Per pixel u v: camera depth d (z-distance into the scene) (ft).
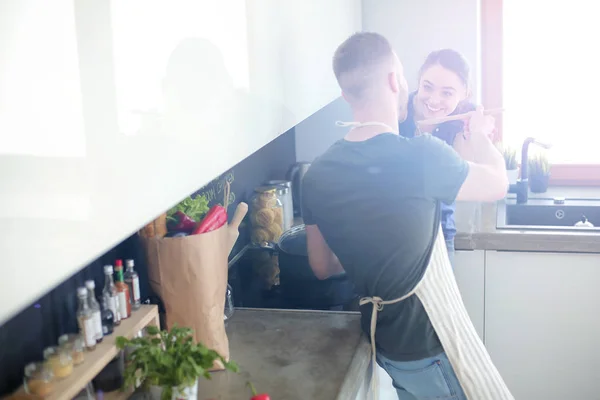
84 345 3.44
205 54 3.11
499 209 7.90
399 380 5.27
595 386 7.20
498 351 7.37
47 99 1.88
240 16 3.65
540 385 7.35
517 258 7.09
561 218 8.00
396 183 5.11
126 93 2.34
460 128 6.55
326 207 5.34
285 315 5.48
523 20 8.13
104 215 2.21
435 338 5.08
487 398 5.05
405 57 7.51
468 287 7.27
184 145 2.88
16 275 1.77
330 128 6.50
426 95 6.75
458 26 7.41
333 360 4.61
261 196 6.43
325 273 5.69
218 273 4.21
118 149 2.29
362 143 5.24
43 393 3.10
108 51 2.21
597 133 8.48
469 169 5.55
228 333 5.13
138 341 3.45
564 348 7.20
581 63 8.21
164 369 3.34
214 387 4.22
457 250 7.21
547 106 8.39
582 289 7.03
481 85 8.24
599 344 7.11
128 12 2.35
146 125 2.50
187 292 4.11
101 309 3.67
